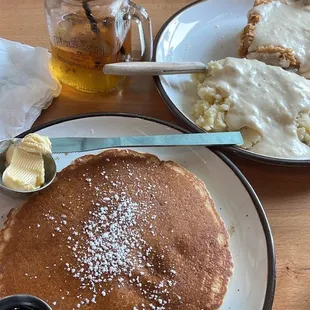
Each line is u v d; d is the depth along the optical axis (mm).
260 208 837
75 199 823
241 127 957
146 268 746
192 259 763
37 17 1206
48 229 785
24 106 989
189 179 871
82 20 949
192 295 727
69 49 978
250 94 988
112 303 708
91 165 874
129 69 996
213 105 986
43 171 841
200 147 924
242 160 953
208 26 1198
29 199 828
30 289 721
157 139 913
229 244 807
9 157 847
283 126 966
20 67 1052
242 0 1245
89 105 1033
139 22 1037
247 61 1038
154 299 717
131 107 1036
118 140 909
